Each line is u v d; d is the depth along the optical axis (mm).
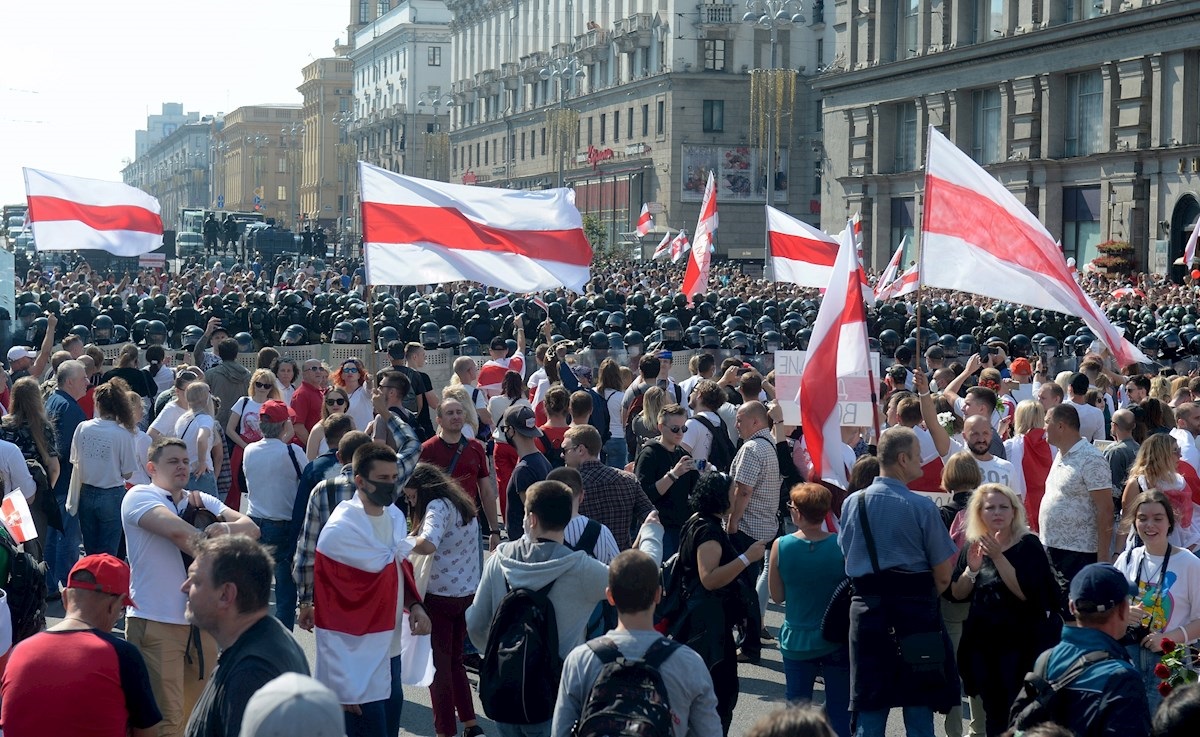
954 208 13406
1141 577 8422
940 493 11344
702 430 13242
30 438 11953
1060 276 13375
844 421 10672
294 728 3943
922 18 68750
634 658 6332
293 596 11828
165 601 8383
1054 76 60594
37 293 37562
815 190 91312
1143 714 6395
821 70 89938
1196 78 53844
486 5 124938
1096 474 10062
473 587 9359
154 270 55062
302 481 11023
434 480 9266
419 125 143000
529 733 7758
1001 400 15258
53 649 6250
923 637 8109
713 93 90125
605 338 25047
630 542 10625
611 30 98250
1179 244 54531
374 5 190625
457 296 35781
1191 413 12734
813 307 35844
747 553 8555
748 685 11055
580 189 104875
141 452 13250
